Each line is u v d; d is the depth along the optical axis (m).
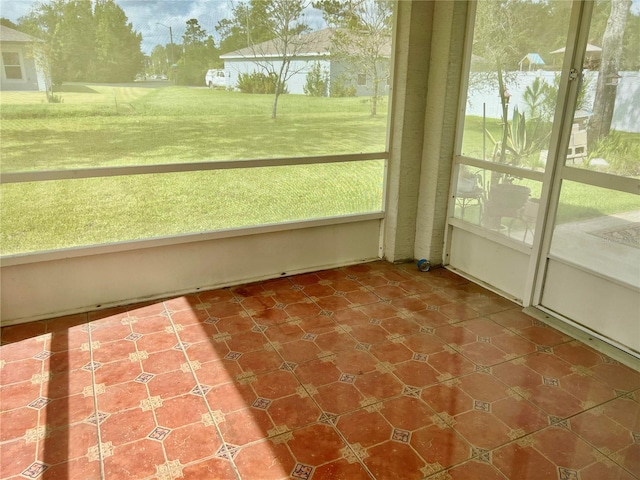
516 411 2.31
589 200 2.87
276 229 3.76
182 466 1.95
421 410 2.31
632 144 2.59
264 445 2.07
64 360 2.67
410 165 4.02
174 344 2.86
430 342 2.94
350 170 3.96
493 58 3.40
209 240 3.54
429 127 3.90
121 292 3.35
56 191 3.00
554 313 3.23
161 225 3.37
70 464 1.95
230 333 3.01
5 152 2.85
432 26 3.69
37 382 2.47
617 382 2.54
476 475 1.92
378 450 2.05
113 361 2.67
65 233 3.09
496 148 3.50
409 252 4.30
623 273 2.74
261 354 2.78
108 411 2.27
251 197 3.63
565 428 2.20
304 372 2.61
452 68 3.63
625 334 2.79
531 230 3.29
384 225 4.25
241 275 3.77
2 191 2.87
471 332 3.06
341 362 2.71
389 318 3.24
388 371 2.63
